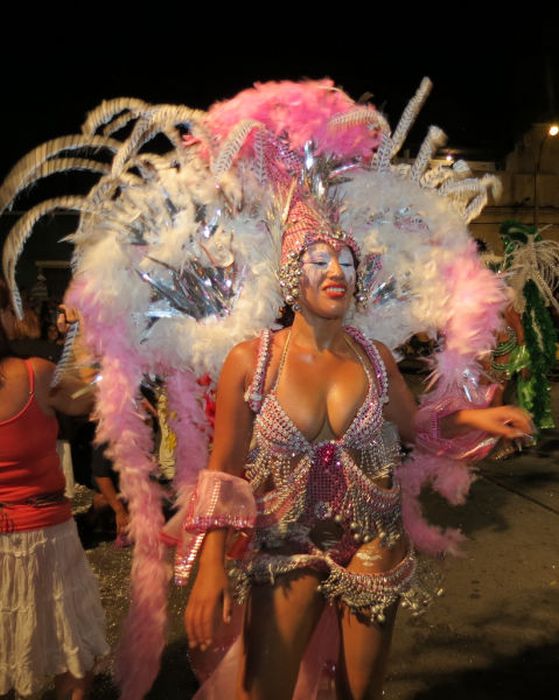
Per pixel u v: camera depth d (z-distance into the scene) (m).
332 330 2.01
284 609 1.92
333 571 1.95
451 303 2.34
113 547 4.42
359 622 1.99
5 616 2.26
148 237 2.22
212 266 2.27
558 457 6.28
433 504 5.12
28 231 2.13
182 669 3.08
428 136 2.42
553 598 3.65
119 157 2.15
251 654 1.92
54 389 2.30
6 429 2.22
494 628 3.35
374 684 2.02
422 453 2.41
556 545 4.34
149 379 2.37
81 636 2.35
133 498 2.29
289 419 1.91
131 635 2.36
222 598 1.81
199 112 2.28
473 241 2.42
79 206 2.18
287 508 1.95
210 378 2.30
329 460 1.93
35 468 2.28
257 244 2.28
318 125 2.25
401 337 2.45
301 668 2.29
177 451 2.38
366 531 1.98
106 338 2.19
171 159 2.32
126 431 2.22
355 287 2.14
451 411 2.23
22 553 2.26
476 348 2.28
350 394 1.96
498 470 5.93
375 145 2.39
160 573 2.34
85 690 2.42
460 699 2.81
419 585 2.11
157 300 2.23
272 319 2.29
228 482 1.87
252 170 2.30
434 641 3.25
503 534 4.54
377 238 2.36
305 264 1.96
